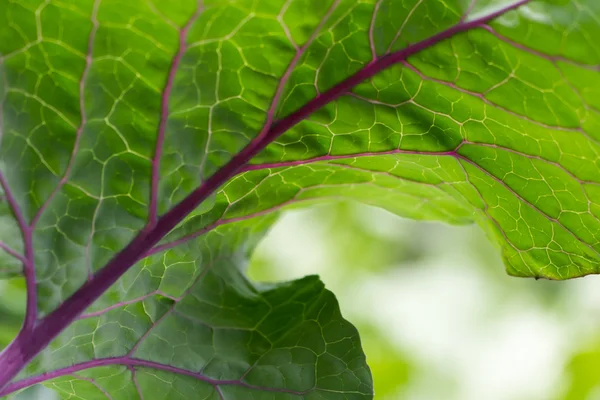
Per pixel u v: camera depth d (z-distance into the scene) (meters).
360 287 1.18
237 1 0.51
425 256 1.26
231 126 0.54
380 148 0.55
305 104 0.54
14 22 0.51
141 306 0.56
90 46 0.52
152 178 0.54
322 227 1.21
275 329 0.58
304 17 0.52
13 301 0.60
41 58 0.52
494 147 0.55
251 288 0.58
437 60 0.53
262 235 0.60
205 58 0.52
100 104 0.52
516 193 0.56
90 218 0.54
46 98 0.52
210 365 0.57
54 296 0.54
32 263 0.54
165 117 0.53
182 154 0.54
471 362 1.12
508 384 1.08
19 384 0.55
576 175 0.54
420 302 1.19
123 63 0.52
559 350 1.08
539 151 0.54
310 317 0.58
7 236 0.54
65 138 0.53
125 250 0.54
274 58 0.52
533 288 1.19
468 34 0.52
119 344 0.56
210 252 0.57
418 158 0.56
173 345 0.57
